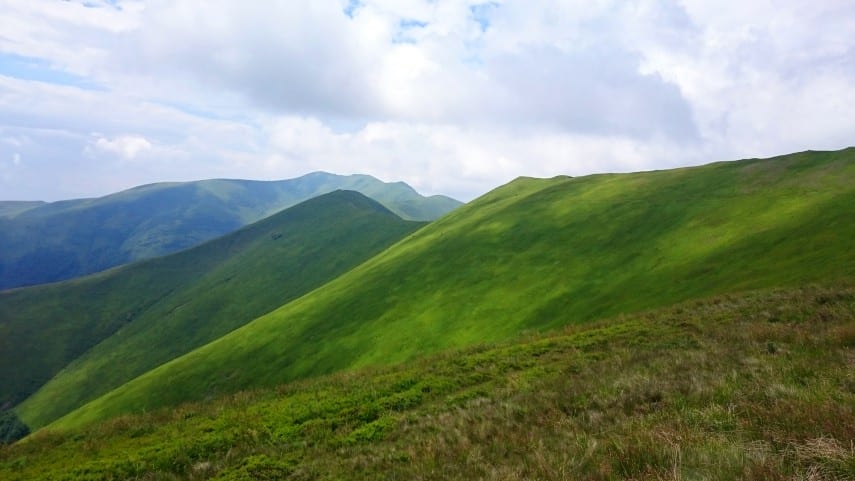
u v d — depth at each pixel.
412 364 25.22
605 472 7.18
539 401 13.28
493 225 115.12
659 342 20.86
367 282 108.19
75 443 18.14
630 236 81.06
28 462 16.56
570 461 7.81
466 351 27.12
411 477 9.12
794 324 19.88
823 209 57.06
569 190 126.25
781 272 40.59
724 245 59.94
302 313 103.94
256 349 93.31
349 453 12.50
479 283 85.62
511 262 90.31
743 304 26.91
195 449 15.23
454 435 11.41
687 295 46.75
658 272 61.16
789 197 67.94
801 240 49.44
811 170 75.88
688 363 14.77
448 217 158.12
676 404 10.48
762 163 90.44
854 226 46.94
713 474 6.61
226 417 18.34
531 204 123.38
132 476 14.09
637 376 13.54
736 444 7.45
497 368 20.62
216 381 86.75
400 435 13.45
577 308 60.88
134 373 167.12
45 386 172.88
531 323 62.88
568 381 15.38
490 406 13.82
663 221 80.94
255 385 80.25
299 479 11.12
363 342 78.94
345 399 18.77
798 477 6.26
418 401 17.75
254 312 195.38
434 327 74.31
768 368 12.22
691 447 7.57
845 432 7.18
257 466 12.46
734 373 11.95
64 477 14.23
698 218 75.19
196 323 193.12
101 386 162.12
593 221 95.12
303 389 22.30
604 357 19.95
